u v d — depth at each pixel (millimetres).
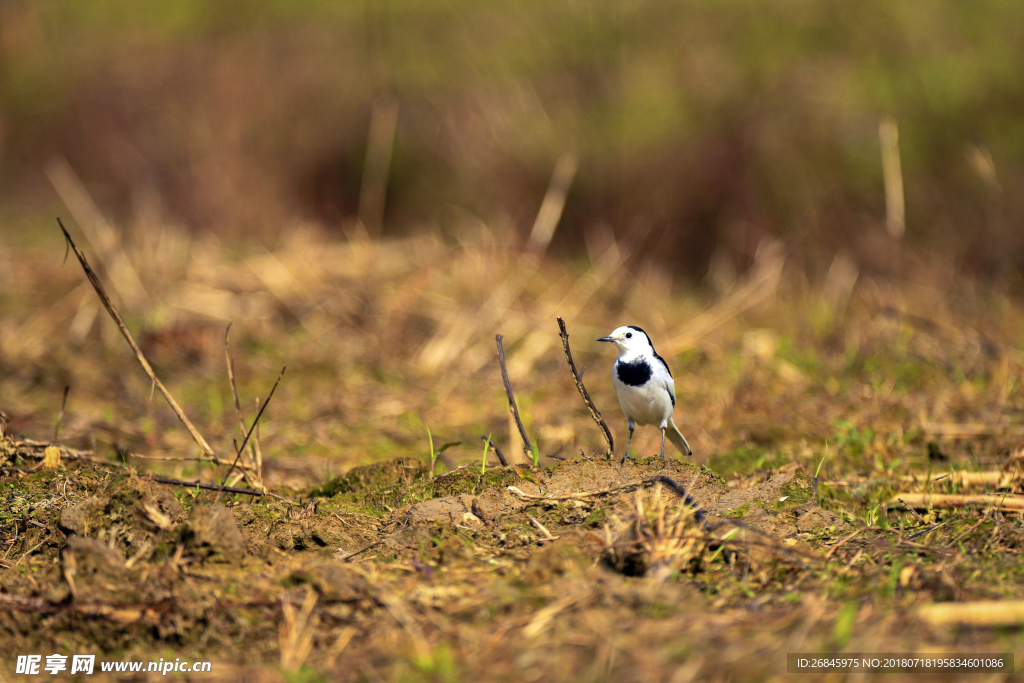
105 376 13703
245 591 6070
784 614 5434
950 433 10172
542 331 15633
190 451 10414
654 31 22984
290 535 6922
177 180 21969
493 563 6461
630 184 20625
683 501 6793
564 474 7734
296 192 22156
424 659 5066
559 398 13148
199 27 25078
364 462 10336
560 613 5500
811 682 4688
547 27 23500
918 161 20391
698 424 11633
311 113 22750
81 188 22656
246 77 23266
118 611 5805
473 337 15406
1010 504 7508
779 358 14117
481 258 17172
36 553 6887
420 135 22109
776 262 17250
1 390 12852
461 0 24844
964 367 13086
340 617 5770
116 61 24422
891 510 7941
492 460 10188
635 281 17938
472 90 22375
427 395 13336
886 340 14602
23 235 21406
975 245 18828
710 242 20094
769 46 22438
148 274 16875
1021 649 4898
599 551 6270
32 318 15945
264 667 5363
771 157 20453
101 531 6793
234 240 20500
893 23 22609
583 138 21250
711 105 21344
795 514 7266
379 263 18156
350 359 14828
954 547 6703
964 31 22391
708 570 6270
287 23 24703
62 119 23891
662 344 14922
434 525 6930
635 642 5121
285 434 11516
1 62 24969
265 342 15547
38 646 5758
